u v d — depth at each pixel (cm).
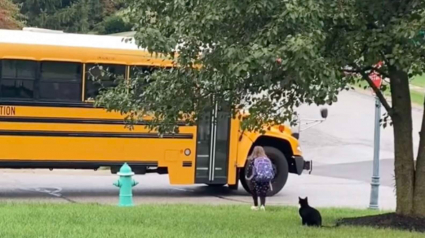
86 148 1574
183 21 920
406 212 1116
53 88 1558
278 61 848
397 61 925
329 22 906
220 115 1219
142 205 1340
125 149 1592
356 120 3553
